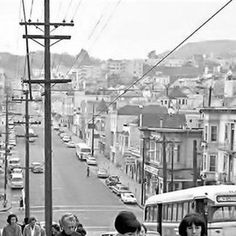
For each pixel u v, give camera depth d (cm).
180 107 14750
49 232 2736
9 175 10400
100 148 14700
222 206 2447
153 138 9031
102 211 7638
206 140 7475
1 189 9531
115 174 11331
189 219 805
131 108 12925
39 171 11094
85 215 7325
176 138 8475
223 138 7212
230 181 6906
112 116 13300
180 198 2744
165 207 2992
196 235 801
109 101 17325
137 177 10294
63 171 11556
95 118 15312
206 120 7500
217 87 12800
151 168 9038
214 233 2430
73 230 1044
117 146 12575
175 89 16875
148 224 3231
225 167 7144
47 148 2903
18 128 18512
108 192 9344
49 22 2838
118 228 745
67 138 16675
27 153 5606
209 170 7475
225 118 7162
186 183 8456
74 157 13688
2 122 17850
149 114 10900
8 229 2109
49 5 2836
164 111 12950
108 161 13288
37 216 7256
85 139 16425
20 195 8994
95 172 11569
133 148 10925
